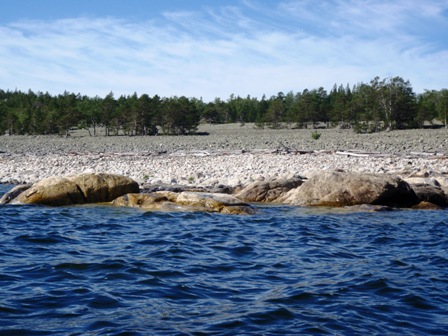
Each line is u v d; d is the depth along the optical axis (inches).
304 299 287.0
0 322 239.5
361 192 721.6
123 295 288.4
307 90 5049.2
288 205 740.7
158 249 420.2
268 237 489.4
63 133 3870.6
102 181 727.7
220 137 2972.4
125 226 536.4
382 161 1369.3
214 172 1182.3
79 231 501.7
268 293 298.5
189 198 678.5
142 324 242.1
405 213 668.1
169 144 2458.2
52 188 704.4
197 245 442.3
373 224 574.2
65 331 230.7
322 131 3550.7
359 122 3506.4
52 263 358.0
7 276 320.8
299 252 421.4
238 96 7313.0
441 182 904.9
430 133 2603.3
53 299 277.1
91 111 4210.1
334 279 331.9
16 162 1619.1
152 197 686.5
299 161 1380.4
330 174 753.0
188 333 231.1
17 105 5949.8
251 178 967.0
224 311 263.9
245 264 373.7
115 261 366.6
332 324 246.8
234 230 525.0
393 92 3248.0
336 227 553.0
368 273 346.6
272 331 235.9
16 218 576.1
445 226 562.3
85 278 322.0
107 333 229.1
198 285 313.6
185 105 3786.9
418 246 452.1
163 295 291.0
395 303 281.9
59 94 6732.3
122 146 2410.2
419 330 241.1
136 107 3767.2
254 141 2486.5
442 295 297.1
